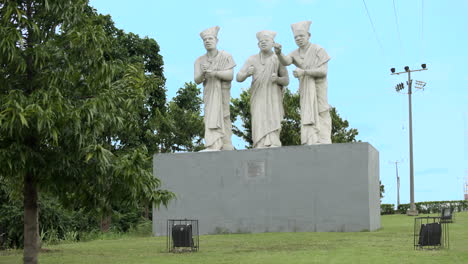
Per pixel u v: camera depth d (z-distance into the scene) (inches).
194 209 810.8
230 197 794.2
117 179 366.6
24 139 348.8
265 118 807.7
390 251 486.0
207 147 829.8
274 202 770.2
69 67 360.8
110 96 367.9
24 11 351.9
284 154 772.6
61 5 370.9
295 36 808.9
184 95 1424.7
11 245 775.7
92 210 410.9
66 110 331.3
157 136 1215.6
